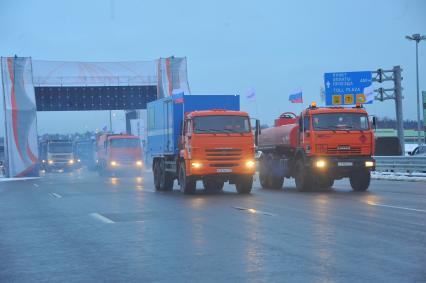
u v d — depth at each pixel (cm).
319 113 2516
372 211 1656
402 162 3694
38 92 6712
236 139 2445
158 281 849
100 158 5728
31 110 5584
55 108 6788
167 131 2720
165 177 2838
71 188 3281
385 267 899
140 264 974
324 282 812
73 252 1114
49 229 1463
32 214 1859
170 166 2755
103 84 5912
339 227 1332
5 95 5553
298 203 1970
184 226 1427
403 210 1673
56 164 6962
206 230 1343
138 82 5953
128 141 5356
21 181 4706
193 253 1058
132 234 1316
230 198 2258
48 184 3909
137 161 5331
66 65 5844
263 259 981
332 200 2062
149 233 1321
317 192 2536
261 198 2231
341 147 2494
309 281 821
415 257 974
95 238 1277
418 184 2994
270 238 1198
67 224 1550
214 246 1123
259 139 3123
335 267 905
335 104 4803
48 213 1872
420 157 3509
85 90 6825
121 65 5966
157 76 5962
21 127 5547
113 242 1212
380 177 3594
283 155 2850
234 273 884
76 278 888
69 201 2322
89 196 2572
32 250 1155
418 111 5397
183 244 1158
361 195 2281
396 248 1056
